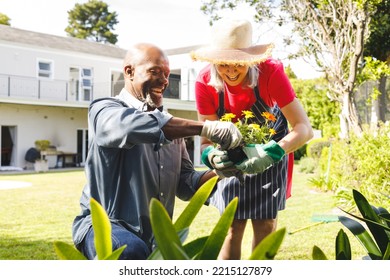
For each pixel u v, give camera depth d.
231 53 2.40
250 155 1.73
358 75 10.48
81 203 1.95
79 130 22.38
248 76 2.50
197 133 1.53
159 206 0.79
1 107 19.27
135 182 1.82
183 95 19.97
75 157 21.64
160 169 1.93
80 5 27.81
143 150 1.85
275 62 2.58
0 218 7.04
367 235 1.23
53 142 21.11
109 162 1.81
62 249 0.90
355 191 1.28
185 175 2.08
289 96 2.53
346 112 9.70
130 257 1.60
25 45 20.12
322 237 5.34
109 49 24.42
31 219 6.96
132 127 1.47
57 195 10.09
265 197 2.67
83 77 22.25
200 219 6.72
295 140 2.45
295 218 6.69
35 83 20.44
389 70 9.65
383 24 12.96
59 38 23.36
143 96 1.87
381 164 6.70
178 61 20.23
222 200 2.73
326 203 8.16
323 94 22.94
